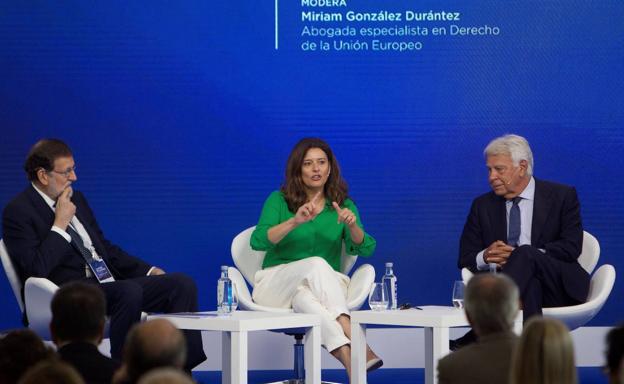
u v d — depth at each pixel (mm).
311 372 7883
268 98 10891
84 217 8914
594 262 9094
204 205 10922
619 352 3881
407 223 10930
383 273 10938
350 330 8258
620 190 10820
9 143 10789
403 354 11023
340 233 9375
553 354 3484
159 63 10867
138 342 3879
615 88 10797
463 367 4438
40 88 10797
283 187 9406
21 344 3979
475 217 9398
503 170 9117
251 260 9539
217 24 10867
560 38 10805
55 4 10812
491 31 10836
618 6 10789
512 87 10844
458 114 10867
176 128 10875
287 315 7723
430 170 10914
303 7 10867
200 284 10953
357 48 10875
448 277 10969
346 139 10898
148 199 10891
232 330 7277
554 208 9156
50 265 8172
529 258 8555
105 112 10844
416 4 10852
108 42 10828
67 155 8438
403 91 10883
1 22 10781
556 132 10828
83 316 4777
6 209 8359
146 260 10914
